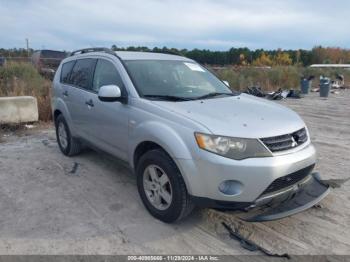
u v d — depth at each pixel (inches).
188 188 131.0
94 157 232.8
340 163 228.7
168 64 187.8
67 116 218.7
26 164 220.1
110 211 156.4
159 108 146.3
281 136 132.8
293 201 141.0
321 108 493.0
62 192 177.0
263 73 826.8
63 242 131.8
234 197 124.6
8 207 159.9
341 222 148.9
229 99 167.8
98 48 205.3
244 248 129.5
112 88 156.8
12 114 323.6
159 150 142.7
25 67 489.7
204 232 139.8
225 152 124.1
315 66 1138.7
